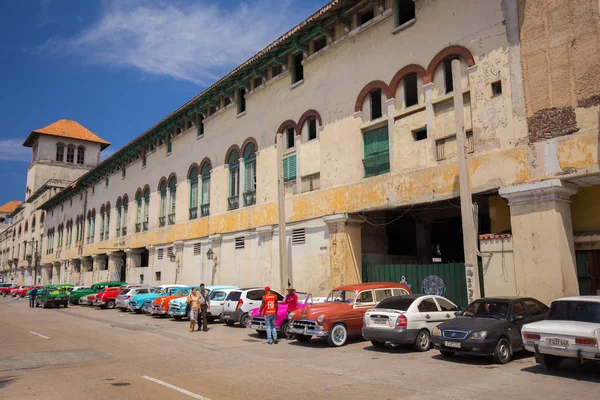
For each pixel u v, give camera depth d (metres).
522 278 13.89
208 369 10.65
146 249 40.38
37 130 76.00
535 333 9.83
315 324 14.05
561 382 8.91
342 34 21.44
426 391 8.38
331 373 10.09
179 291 26.39
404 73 18.30
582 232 14.23
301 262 22.34
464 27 16.41
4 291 62.56
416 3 18.19
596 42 13.10
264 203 25.44
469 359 11.45
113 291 33.00
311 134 23.09
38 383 9.30
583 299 10.20
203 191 32.00
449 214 21.62
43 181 75.44
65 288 37.88
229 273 28.00
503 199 15.68
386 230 22.47
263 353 12.98
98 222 50.50
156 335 17.20
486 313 11.72
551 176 13.67
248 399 7.96
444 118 16.88
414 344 12.73
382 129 19.34
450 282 17.17
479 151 15.57
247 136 27.50
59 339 16.11
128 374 10.12
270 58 25.31
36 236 75.62
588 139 13.02
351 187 20.00
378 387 8.73
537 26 14.42
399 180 17.98
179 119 34.84
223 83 28.66
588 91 13.14
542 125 14.02
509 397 7.90
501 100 15.11
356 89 20.41
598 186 14.21
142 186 40.97
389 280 19.30
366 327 13.19
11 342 15.41
